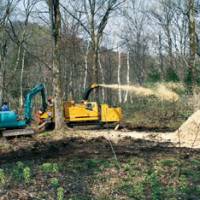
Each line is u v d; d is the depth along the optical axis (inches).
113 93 2436.0
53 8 831.7
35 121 924.0
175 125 957.8
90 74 1674.5
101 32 1272.1
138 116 1133.7
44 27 1715.1
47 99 922.1
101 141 687.1
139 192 380.5
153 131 872.3
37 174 442.0
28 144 682.8
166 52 2006.6
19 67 1939.0
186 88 920.9
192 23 991.0
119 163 486.9
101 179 424.5
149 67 2070.6
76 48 1713.8
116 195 375.9
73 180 419.5
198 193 379.2
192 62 955.3
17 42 1535.4
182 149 585.3
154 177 416.8
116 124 916.0
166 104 1129.4
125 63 2608.3
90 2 1263.5
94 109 886.4
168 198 367.2
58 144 660.7
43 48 1845.5
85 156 537.6
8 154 589.3
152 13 1913.1
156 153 551.2
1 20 1494.8
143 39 2121.1
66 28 1601.9
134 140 698.8
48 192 377.4
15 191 378.0
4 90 1539.1
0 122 750.5
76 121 878.4
